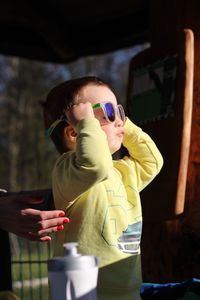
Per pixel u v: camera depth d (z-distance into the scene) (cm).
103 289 236
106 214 242
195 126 348
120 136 258
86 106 244
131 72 428
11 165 2658
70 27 648
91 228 240
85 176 222
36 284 616
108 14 615
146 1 579
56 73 2802
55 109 262
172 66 368
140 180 275
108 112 251
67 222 231
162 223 344
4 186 2792
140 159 278
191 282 219
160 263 347
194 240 326
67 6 596
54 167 241
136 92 413
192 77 342
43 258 602
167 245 340
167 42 385
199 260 322
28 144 2678
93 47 661
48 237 232
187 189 343
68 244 184
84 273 177
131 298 241
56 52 666
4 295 231
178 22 375
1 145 2861
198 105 349
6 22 627
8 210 234
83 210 241
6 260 262
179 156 335
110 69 2884
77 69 2798
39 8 591
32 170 2620
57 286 179
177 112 343
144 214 363
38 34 654
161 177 350
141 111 399
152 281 354
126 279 240
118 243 244
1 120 2888
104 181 249
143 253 362
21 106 2780
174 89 358
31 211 229
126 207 253
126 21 624
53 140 266
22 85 2803
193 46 347
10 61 2811
